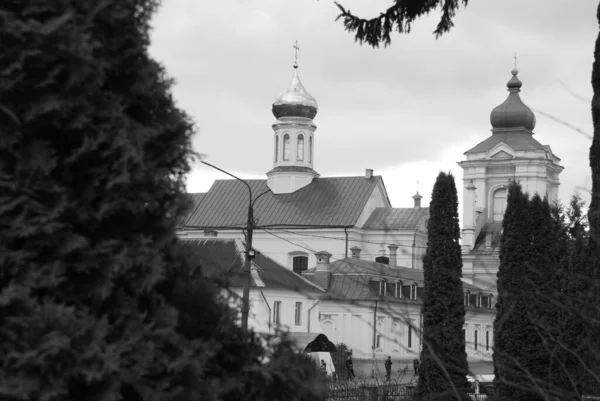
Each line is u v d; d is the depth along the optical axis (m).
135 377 7.20
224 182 115.50
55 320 6.93
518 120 119.50
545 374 27.75
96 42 7.44
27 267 7.08
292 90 114.38
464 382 31.38
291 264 107.50
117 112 7.55
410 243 106.31
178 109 8.21
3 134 7.12
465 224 115.62
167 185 7.91
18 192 7.17
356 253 88.00
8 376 6.84
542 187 117.06
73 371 6.89
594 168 19.72
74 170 7.52
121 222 7.71
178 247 8.14
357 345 78.25
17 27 7.16
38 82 7.25
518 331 28.28
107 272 7.34
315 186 111.88
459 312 37.09
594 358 12.34
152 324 7.44
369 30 23.05
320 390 8.45
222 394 8.03
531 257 31.38
